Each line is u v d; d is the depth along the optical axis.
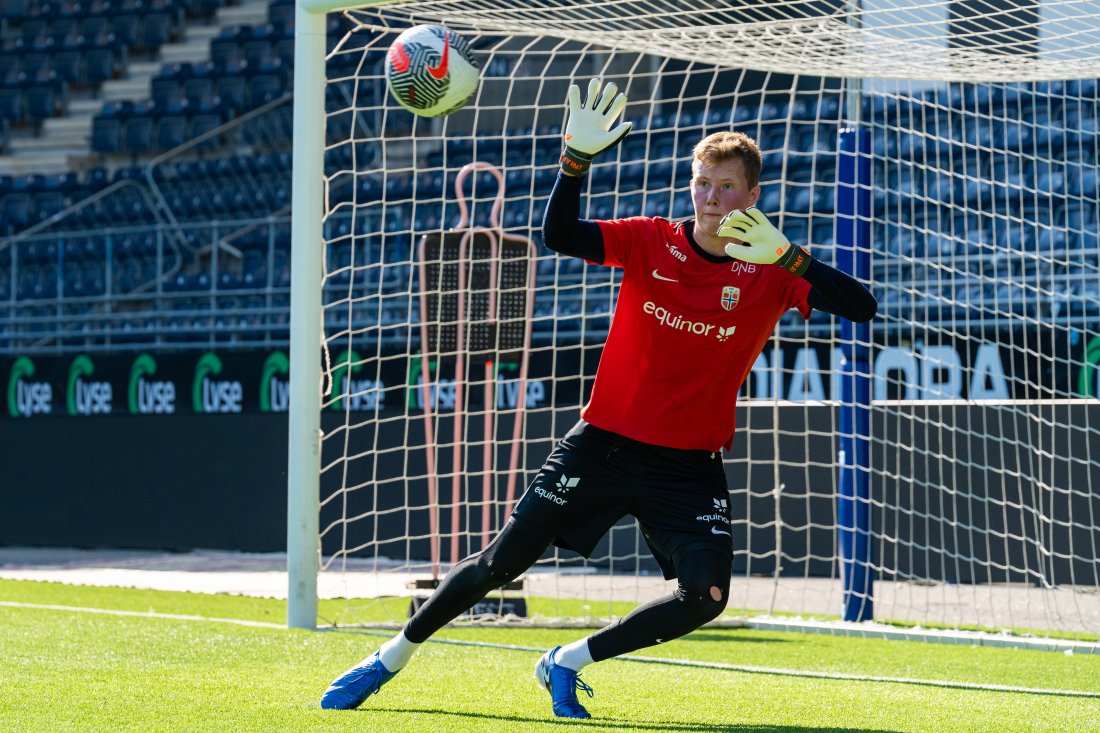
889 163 40.78
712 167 11.29
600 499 11.88
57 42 63.44
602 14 22.64
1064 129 33.16
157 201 52.38
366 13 23.11
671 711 13.00
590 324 39.59
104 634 19.20
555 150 48.00
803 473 32.75
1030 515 30.11
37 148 61.19
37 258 53.41
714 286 11.45
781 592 29.50
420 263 24.72
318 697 13.25
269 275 41.03
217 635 19.42
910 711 13.41
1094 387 30.88
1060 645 20.42
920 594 28.70
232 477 39.41
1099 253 30.25
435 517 24.86
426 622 12.30
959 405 30.84
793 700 14.03
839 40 22.84
